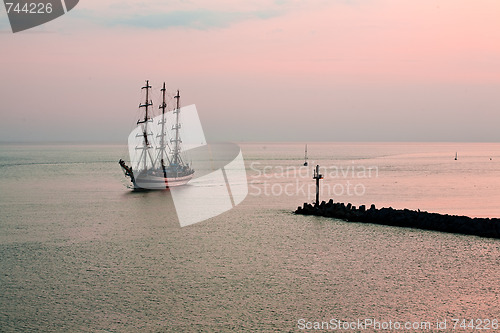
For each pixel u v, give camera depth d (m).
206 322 40.81
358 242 69.00
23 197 129.62
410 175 197.75
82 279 51.91
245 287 49.19
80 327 39.81
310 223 85.19
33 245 68.50
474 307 44.03
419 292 47.62
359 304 44.69
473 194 128.25
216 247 66.69
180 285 49.91
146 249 65.69
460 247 65.50
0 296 46.59
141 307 43.94
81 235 76.06
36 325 40.09
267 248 65.81
